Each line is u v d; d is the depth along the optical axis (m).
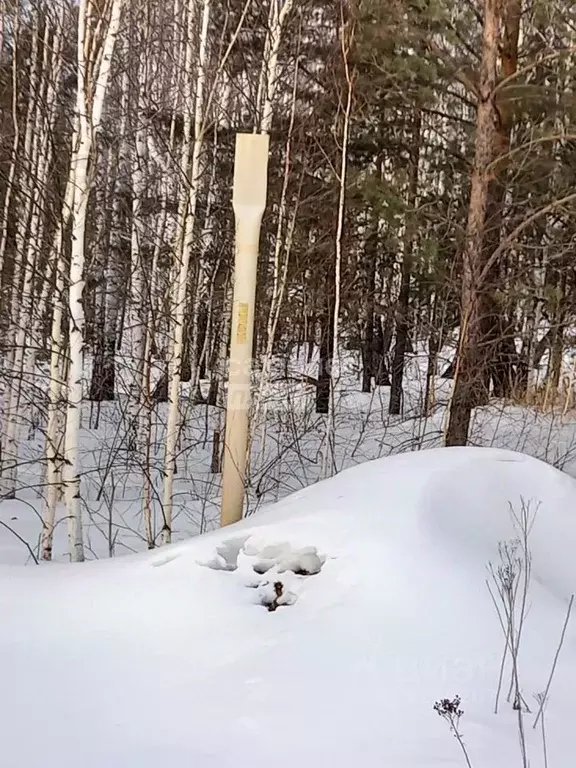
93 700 2.58
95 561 4.00
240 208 4.87
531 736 2.33
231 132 9.84
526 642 2.89
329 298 12.01
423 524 3.54
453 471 4.08
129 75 8.84
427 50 9.67
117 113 9.39
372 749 2.25
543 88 9.55
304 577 3.39
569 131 9.38
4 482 9.19
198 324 11.70
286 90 9.64
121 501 8.78
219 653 2.89
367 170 11.69
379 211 10.84
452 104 11.53
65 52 7.51
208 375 13.72
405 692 2.57
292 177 9.92
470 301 8.31
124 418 9.70
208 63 7.68
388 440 10.70
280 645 2.90
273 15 8.11
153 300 10.73
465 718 2.42
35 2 7.24
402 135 13.18
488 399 9.09
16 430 9.30
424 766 2.15
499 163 9.12
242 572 3.47
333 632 2.96
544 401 10.62
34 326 9.70
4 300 8.96
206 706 2.52
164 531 6.66
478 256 8.35
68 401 5.61
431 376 10.02
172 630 3.10
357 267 13.31
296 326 12.79
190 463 11.02
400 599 3.12
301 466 9.45
